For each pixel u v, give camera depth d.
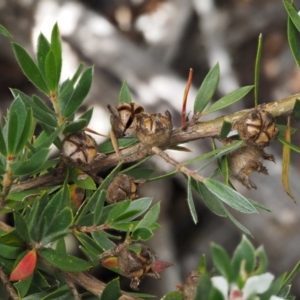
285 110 0.31
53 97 0.30
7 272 0.30
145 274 0.29
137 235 0.29
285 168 0.31
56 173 0.31
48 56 0.30
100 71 0.70
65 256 0.29
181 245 0.70
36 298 0.30
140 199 0.30
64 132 0.30
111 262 0.30
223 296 0.25
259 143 0.30
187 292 0.28
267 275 0.25
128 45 0.72
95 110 0.67
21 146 0.29
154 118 0.30
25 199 0.30
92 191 0.31
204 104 0.31
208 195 0.31
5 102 0.73
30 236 0.29
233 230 0.69
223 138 0.30
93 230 0.29
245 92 0.31
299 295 0.64
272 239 0.64
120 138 0.31
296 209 0.64
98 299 0.30
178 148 0.31
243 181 0.31
